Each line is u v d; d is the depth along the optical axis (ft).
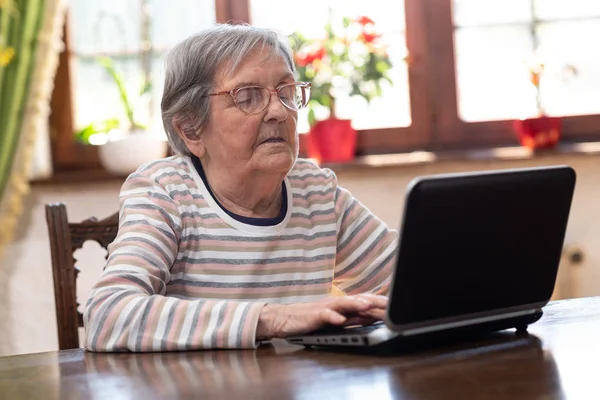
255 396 3.34
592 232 10.39
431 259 3.87
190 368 3.95
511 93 10.90
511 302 4.29
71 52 11.02
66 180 10.49
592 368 3.52
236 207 5.40
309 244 5.54
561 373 3.47
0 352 10.62
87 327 4.63
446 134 10.98
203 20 11.00
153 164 5.47
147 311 4.46
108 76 11.09
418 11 10.91
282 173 5.29
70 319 6.19
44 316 10.67
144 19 11.01
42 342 10.68
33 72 10.03
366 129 10.99
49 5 10.02
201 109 5.29
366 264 5.87
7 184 10.09
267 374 3.72
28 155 10.12
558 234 4.39
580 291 10.35
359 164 10.36
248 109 5.18
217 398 3.35
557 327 4.50
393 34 11.00
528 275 4.32
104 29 11.05
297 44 9.42
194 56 5.29
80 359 4.39
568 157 10.38
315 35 10.75
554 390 3.22
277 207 5.54
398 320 3.87
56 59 10.53
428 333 4.02
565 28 10.78
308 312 4.25
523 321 4.42
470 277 4.06
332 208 5.70
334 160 10.55
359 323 4.37
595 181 10.37
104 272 4.82
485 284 4.14
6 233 10.18
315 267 5.51
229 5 10.93
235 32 5.30
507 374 3.50
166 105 5.47
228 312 4.39
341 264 5.93
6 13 9.89
